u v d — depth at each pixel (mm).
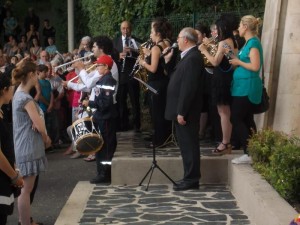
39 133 6379
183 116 7648
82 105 8836
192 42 7762
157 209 6984
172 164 8273
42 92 11219
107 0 14383
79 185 8312
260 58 7715
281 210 5656
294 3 8305
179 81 7738
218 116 9234
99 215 6777
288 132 8180
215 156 8328
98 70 8352
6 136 5109
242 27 7801
